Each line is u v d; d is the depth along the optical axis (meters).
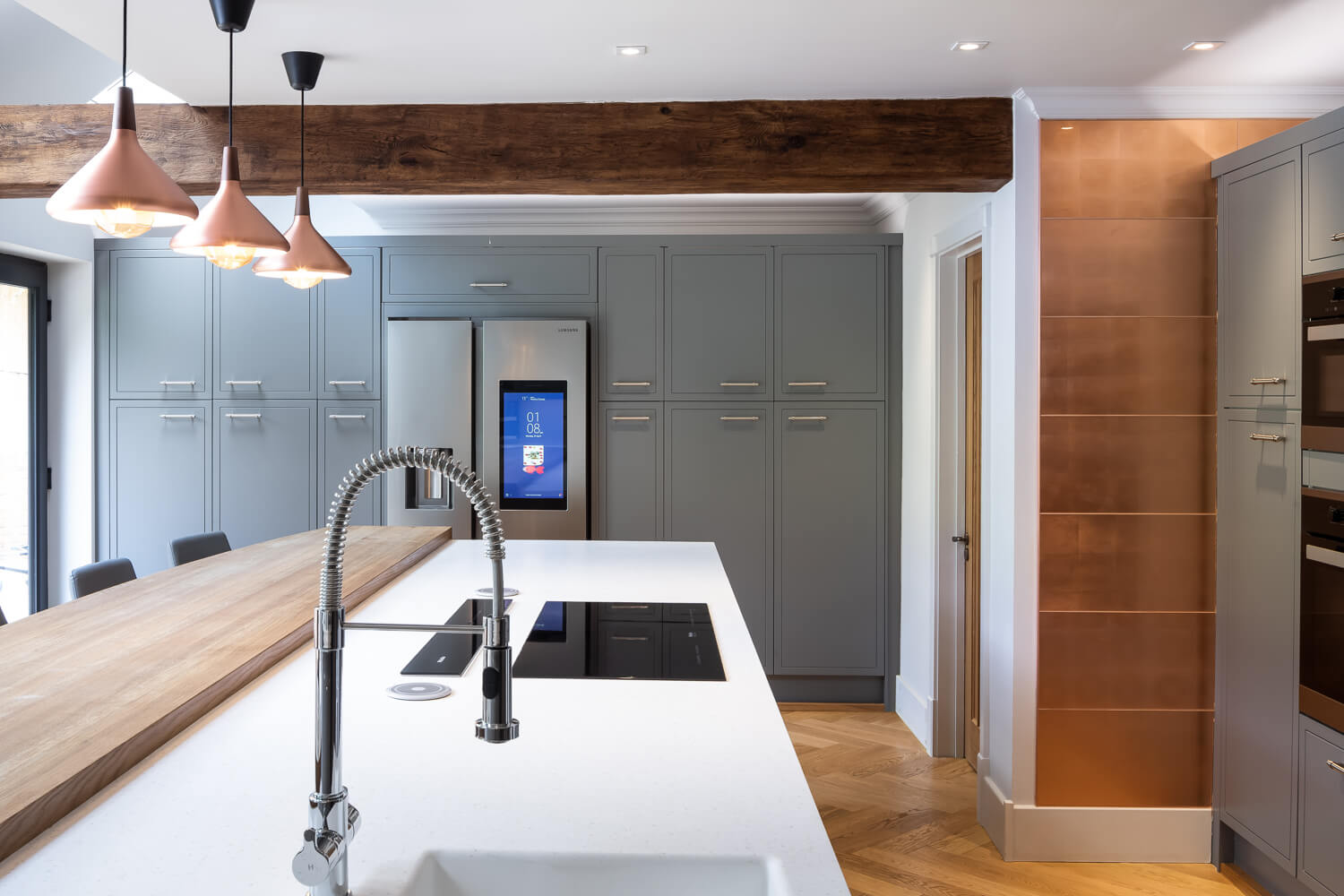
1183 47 2.57
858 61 2.66
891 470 4.61
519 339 4.52
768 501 4.62
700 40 2.51
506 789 1.26
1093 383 2.95
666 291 4.61
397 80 2.79
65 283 4.67
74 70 4.06
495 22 2.38
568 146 3.00
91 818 1.13
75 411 4.69
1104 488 2.96
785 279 4.60
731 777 1.31
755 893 1.07
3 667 1.64
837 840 3.15
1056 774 2.99
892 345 4.61
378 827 1.13
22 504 4.56
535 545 3.45
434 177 3.01
